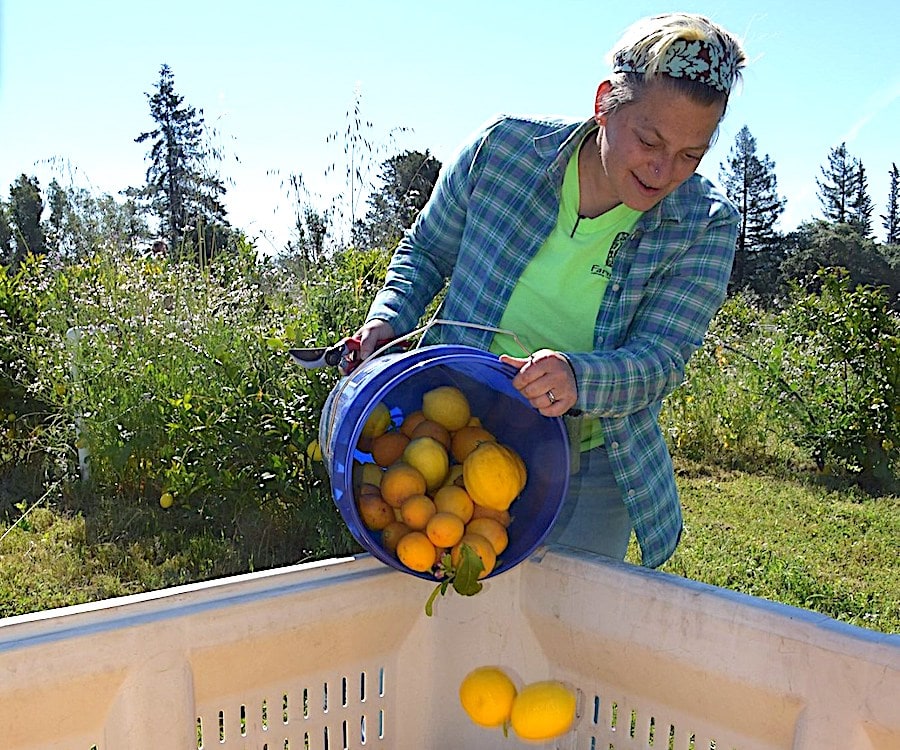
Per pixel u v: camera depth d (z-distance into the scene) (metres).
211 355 4.79
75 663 1.33
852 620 3.94
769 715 1.40
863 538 5.16
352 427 1.49
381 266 4.98
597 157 1.87
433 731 1.80
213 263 5.80
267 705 1.58
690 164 1.67
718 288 1.91
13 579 4.07
